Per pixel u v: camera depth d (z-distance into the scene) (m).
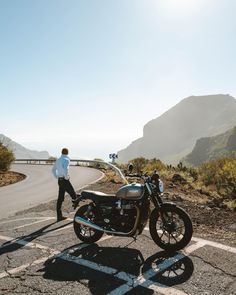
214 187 16.36
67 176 9.19
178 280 4.89
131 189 6.21
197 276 4.98
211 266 5.31
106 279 5.04
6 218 9.89
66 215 9.66
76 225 6.99
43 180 23.34
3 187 20.42
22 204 12.89
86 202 11.52
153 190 6.17
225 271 5.11
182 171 21.84
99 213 6.68
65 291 4.70
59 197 9.18
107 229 6.48
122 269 5.37
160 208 6.14
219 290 4.55
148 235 7.12
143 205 6.18
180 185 15.71
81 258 5.93
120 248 6.36
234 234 7.25
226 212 9.80
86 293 4.62
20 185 20.91
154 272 5.20
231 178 14.01
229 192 13.48
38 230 8.05
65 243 6.83
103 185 16.08
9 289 4.82
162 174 18.94
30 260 5.94
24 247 6.70
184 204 10.59
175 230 6.05
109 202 6.62
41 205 11.56
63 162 9.17
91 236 6.80
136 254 6.00
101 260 5.79
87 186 16.23
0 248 6.75
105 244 6.66
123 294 4.55
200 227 7.86
